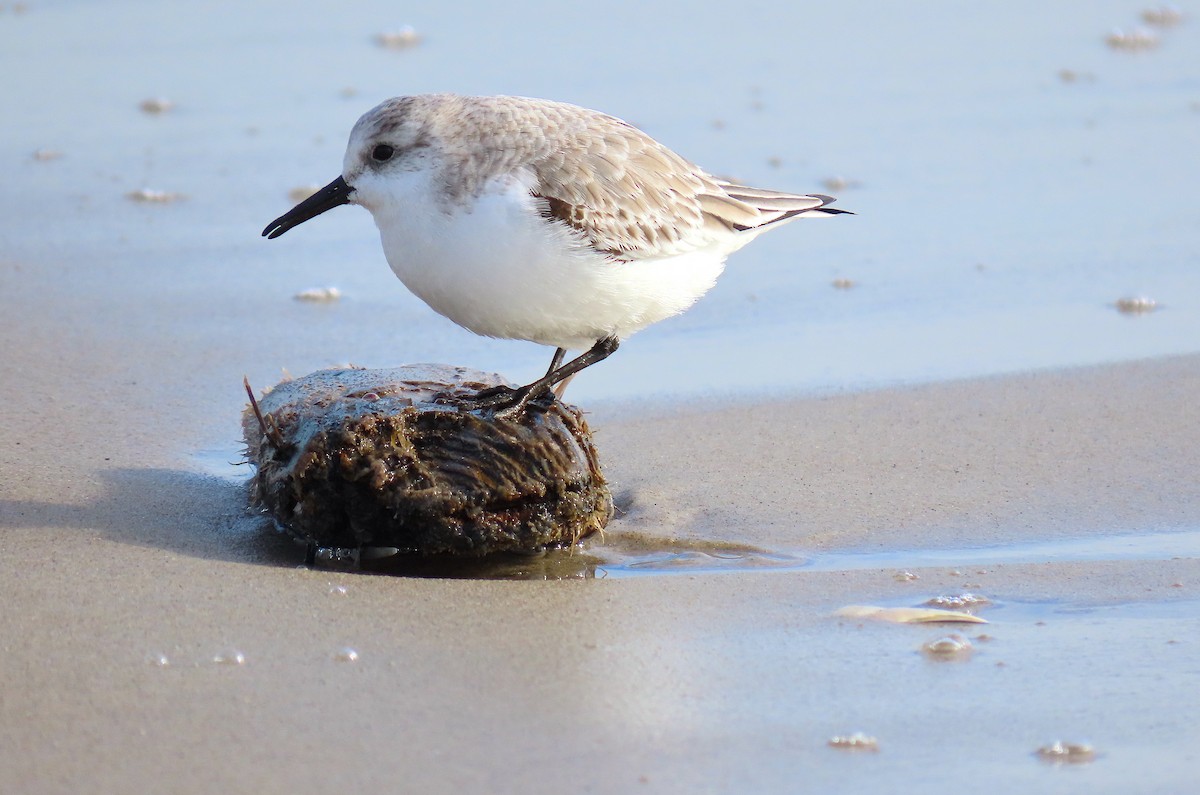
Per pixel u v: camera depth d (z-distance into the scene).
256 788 7.16
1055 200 19.11
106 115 21.44
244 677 8.30
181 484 11.84
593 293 10.89
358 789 7.18
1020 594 9.83
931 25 26.06
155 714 7.85
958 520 11.30
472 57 23.41
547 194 10.64
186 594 9.53
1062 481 12.00
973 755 7.58
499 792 7.18
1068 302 16.23
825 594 9.84
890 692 8.28
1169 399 13.64
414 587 9.85
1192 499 11.59
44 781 7.17
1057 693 8.24
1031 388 14.02
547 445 10.76
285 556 10.57
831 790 7.25
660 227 11.17
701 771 7.42
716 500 11.77
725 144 20.33
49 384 13.80
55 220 18.28
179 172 19.75
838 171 19.75
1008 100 22.59
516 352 15.28
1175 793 7.20
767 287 17.00
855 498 11.76
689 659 8.72
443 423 10.69
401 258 11.01
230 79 22.77
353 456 10.45
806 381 14.41
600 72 22.91
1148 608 9.52
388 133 10.80
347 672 8.42
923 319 15.95
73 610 9.17
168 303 16.14
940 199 19.16
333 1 26.48
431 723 7.85
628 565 10.62
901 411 13.59
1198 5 26.98
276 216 18.62
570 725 7.86
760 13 26.39
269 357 14.81
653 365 14.96
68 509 11.09
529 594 9.80
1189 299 16.20
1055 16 26.58
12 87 22.33
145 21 25.20
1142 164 20.25
